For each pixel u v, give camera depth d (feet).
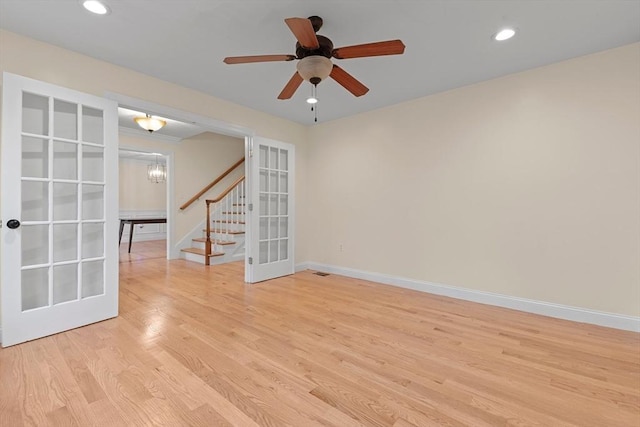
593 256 8.45
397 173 12.48
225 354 6.57
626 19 6.75
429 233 11.59
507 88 9.72
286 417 4.63
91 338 7.29
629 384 5.57
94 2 6.17
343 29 7.09
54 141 7.66
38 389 5.23
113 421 4.49
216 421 4.52
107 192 8.49
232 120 12.09
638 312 7.88
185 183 19.12
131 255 19.56
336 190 14.66
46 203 7.60
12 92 6.88
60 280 7.85
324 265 15.21
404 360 6.41
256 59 6.56
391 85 10.46
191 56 8.43
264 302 10.25
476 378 5.75
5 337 6.75
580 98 8.54
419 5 6.24
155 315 8.88
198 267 15.90
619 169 8.07
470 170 10.55
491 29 7.12
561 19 6.74
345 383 5.55
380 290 11.86
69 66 8.05
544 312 9.14
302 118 14.37
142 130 17.20
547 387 5.48
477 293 10.41
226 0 6.12
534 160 9.30
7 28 7.07
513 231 9.71
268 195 13.66
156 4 6.25
